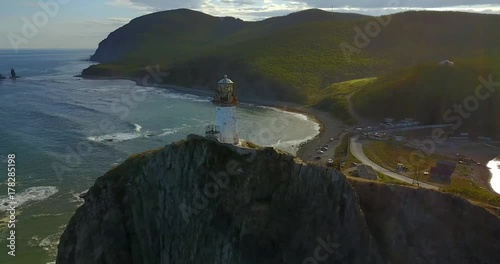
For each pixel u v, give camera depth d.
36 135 113.25
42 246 58.31
